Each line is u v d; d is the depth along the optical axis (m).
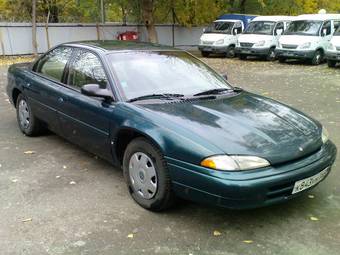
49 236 3.41
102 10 24.25
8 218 3.69
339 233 3.52
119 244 3.31
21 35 20.75
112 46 4.94
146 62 4.70
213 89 4.66
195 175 3.36
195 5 25.98
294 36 18.31
